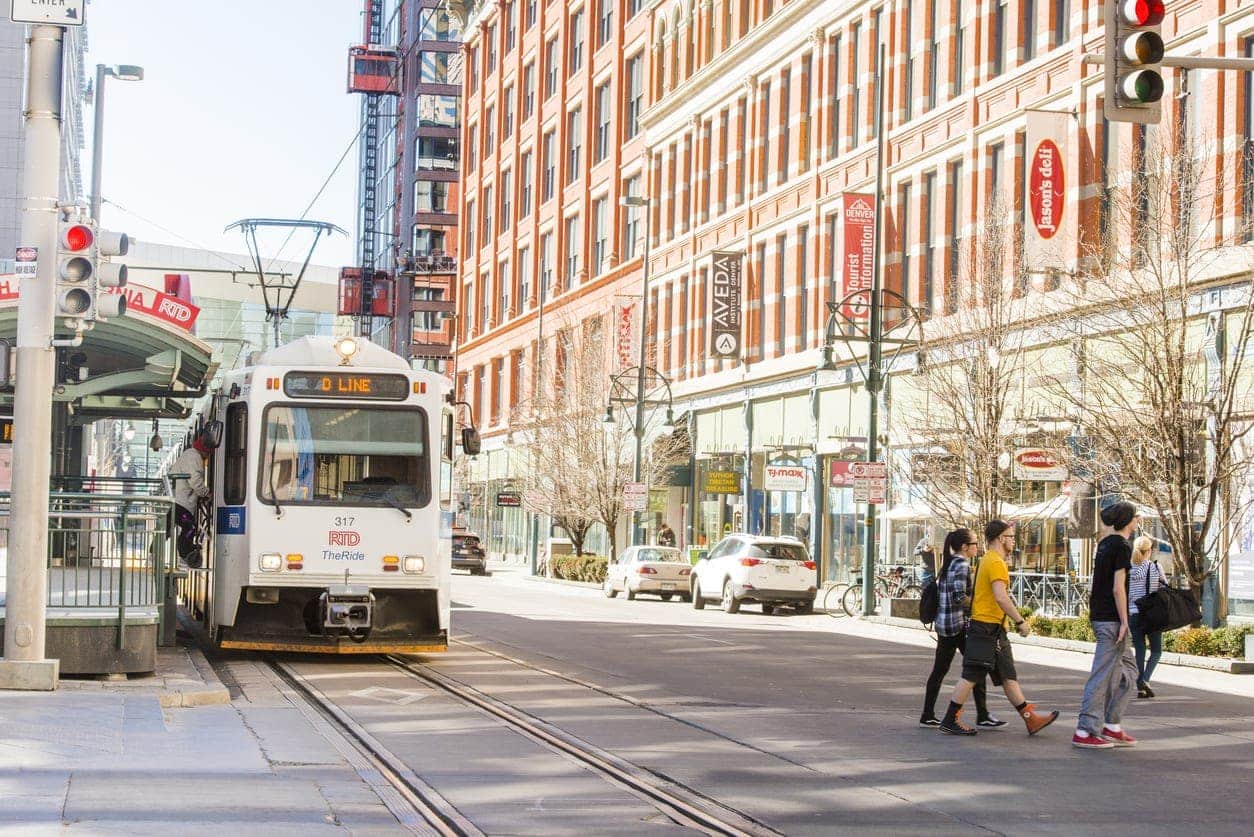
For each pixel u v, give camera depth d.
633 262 63.53
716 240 55.34
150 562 17.33
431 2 110.06
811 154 48.25
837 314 44.00
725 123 55.34
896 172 42.94
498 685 18.27
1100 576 14.16
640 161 64.06
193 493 24.52
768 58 51.06
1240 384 28.56
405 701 16.47
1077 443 28.44
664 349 59.94
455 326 94.00
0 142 78.31
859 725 15.29
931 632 31.12
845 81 46.34
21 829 8.55
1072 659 25.59
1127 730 15.45
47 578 16.62
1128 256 28.28
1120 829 9.93
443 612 20.58
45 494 15.35
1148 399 26.12
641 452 52.41
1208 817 10.43
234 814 9.41
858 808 10.52
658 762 12.44
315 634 20.56
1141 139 31.59
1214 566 26.33
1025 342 33.56
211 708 15.09
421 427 20.55
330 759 12.03
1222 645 24.78
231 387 20.98
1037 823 10.09
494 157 86.44
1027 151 34.06
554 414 59.50
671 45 60.72
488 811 10.13
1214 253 29.03
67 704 14.09
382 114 128.25
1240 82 29.66
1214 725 16.03
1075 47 34.88
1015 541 33.81
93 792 9.92
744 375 51.75
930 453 33.31
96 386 28.84
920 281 41.59
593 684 18.59
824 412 46.16
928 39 42.00
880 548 42.62
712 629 30.25
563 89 74.50
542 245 77.81
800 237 48.81
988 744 14.09
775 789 11.24
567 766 12.12
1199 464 25.97
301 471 20.16
